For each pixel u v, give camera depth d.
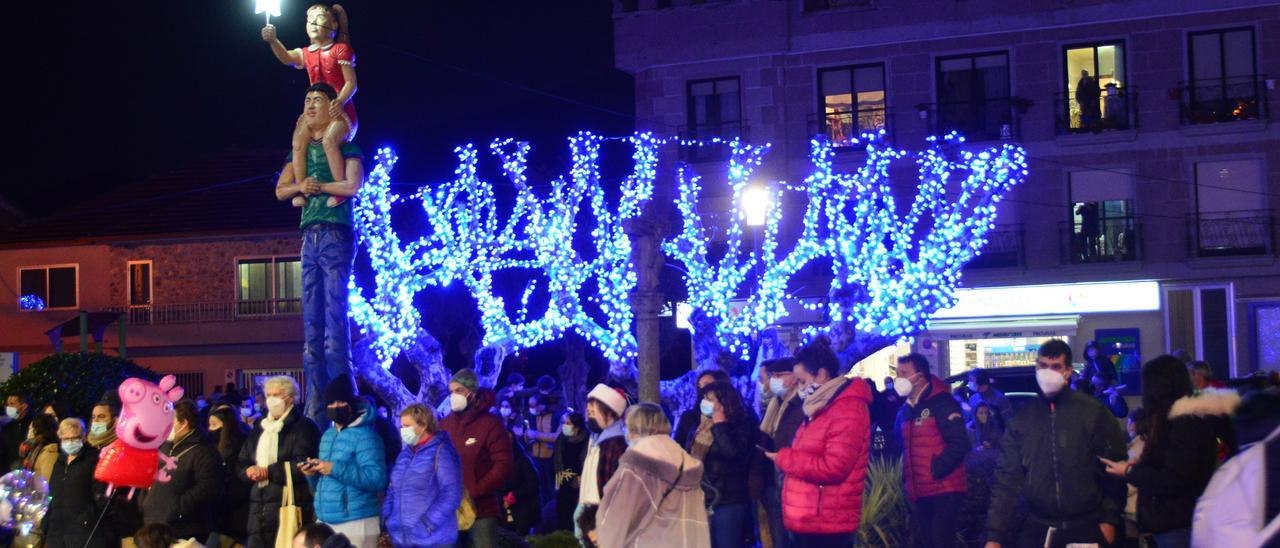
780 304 23.80
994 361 29.48
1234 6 28.75
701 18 31.17
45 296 36.72
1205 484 6.48
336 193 12.19
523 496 10.90
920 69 30.22
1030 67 29.75
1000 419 13.49
